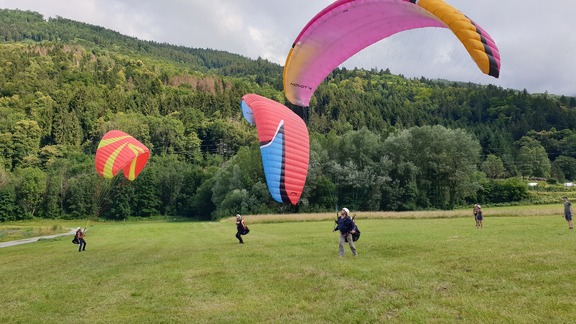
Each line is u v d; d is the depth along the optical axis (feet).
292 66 42.83
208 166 339.36
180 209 272.31
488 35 28.17
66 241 95.04
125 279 35.32
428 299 22.77
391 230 72.74
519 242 43.04
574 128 360.89
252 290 28.07
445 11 29.12
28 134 323.16
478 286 24.85
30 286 34.99
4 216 240.12
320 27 39.14
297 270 33.73
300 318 20.98
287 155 40.98
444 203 194.90
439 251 39.27
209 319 22.16
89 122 368.07
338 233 72.18
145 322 22.33
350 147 201.36
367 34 40.29
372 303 22.74
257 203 187.52
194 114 424.46
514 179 211.41
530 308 19.95
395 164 194.59
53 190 253.65
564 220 82.28
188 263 42.37
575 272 26.61
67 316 24.66
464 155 189.37
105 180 255.50
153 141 370.73
